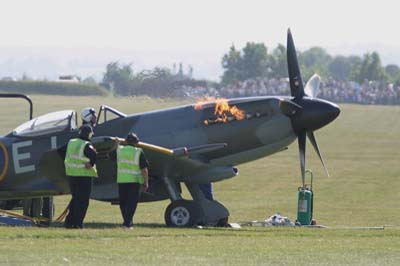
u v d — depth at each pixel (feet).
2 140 239.50
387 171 427.33
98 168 228.63
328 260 168.76
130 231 201.16
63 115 238.68
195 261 164.45
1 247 172.04
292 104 235.81
